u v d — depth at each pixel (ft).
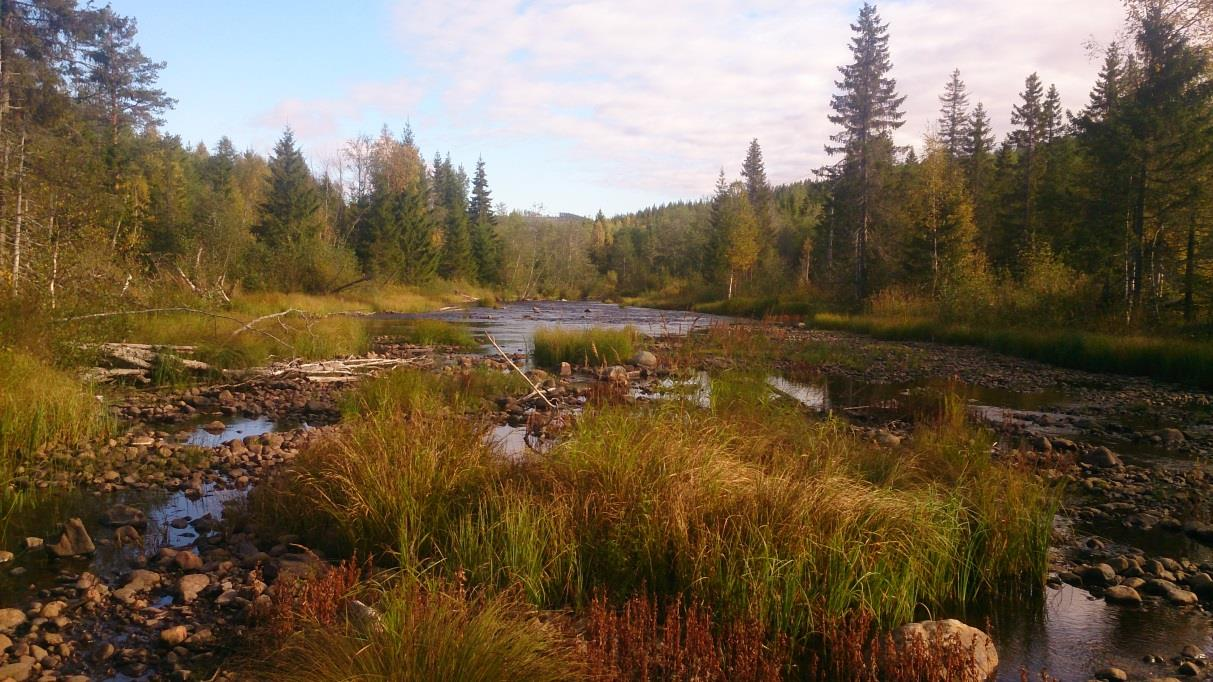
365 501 18.24
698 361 53.52
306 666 11.46
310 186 189.88
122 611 14.92
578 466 18.69
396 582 14.97
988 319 86.79
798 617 14.47
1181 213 75.51
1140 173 78.79
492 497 17.48
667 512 16.24
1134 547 20.07
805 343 73.82
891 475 21.27
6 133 54.29
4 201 48.96
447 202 289.53
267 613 14.28
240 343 50.21
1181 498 24.47
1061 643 14.78
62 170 54.24
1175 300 79.82
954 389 43.24
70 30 93.56
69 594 15.58
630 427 20.90
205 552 18.03
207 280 92.63
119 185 107.76
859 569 15.37
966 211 115.44
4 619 14.11
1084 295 83.10
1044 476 26.05
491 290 221.05
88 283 46.55
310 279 131.03
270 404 38.34
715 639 14.03
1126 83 84.84
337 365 49.32
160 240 121.60
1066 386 50.96
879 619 14.52
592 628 13.28
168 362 42.63
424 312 131.44
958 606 16.47
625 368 53.26
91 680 12.55
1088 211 84.07
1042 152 162.81
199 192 175.42
